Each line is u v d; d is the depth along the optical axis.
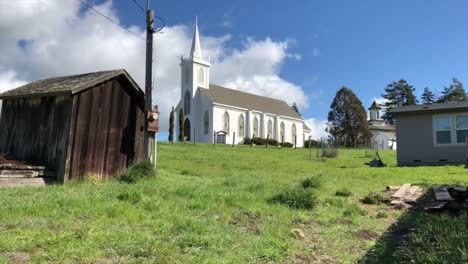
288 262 5.20
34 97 12.99
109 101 13.38
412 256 5.18
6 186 10.16
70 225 5.97
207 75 68.50
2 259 4.41
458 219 7.43
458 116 22.62
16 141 13.27
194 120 65.00
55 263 4.42
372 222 7.85
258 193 10.53
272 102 78.25
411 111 23.73
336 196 11.14
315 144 65.44
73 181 11.68
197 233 6.04
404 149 24.08
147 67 14.46
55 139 12.24
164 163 20.56
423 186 12.55
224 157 26.72
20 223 5.90
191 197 9.16
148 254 4.89
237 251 5.37
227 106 64.31
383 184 13.92
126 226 6.17
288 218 7.83
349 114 76.94
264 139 59.50
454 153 22.53
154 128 14.19
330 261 5.34
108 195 8.56
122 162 13.77
